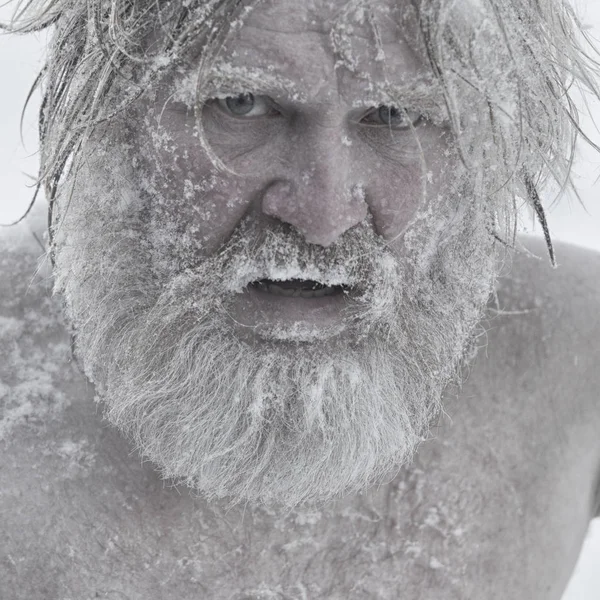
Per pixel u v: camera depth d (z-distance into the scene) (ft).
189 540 4.71
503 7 4.13
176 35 3.84
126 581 4.67
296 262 4.00
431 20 3.74
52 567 4.60
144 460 4.67
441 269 4.45
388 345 4.37
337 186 3.86
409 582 4.99
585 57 5.08
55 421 4.70
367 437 4.33
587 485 5.59
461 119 4.19
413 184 4.11
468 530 5.08
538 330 5.45
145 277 4.36
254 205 4.04
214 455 4.32
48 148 4.63
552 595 5.50
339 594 4.90
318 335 4.17
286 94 3.72
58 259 4.60
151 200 4.24
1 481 4.59
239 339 4.23
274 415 4.27
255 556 4.78
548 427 5.34
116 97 4.19
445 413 5.02
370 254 4.11
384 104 3.81
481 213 4.51
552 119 4.82
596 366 5.53
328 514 4.84
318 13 3.64
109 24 4.00
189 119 4.00
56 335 4.86
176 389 4.31
